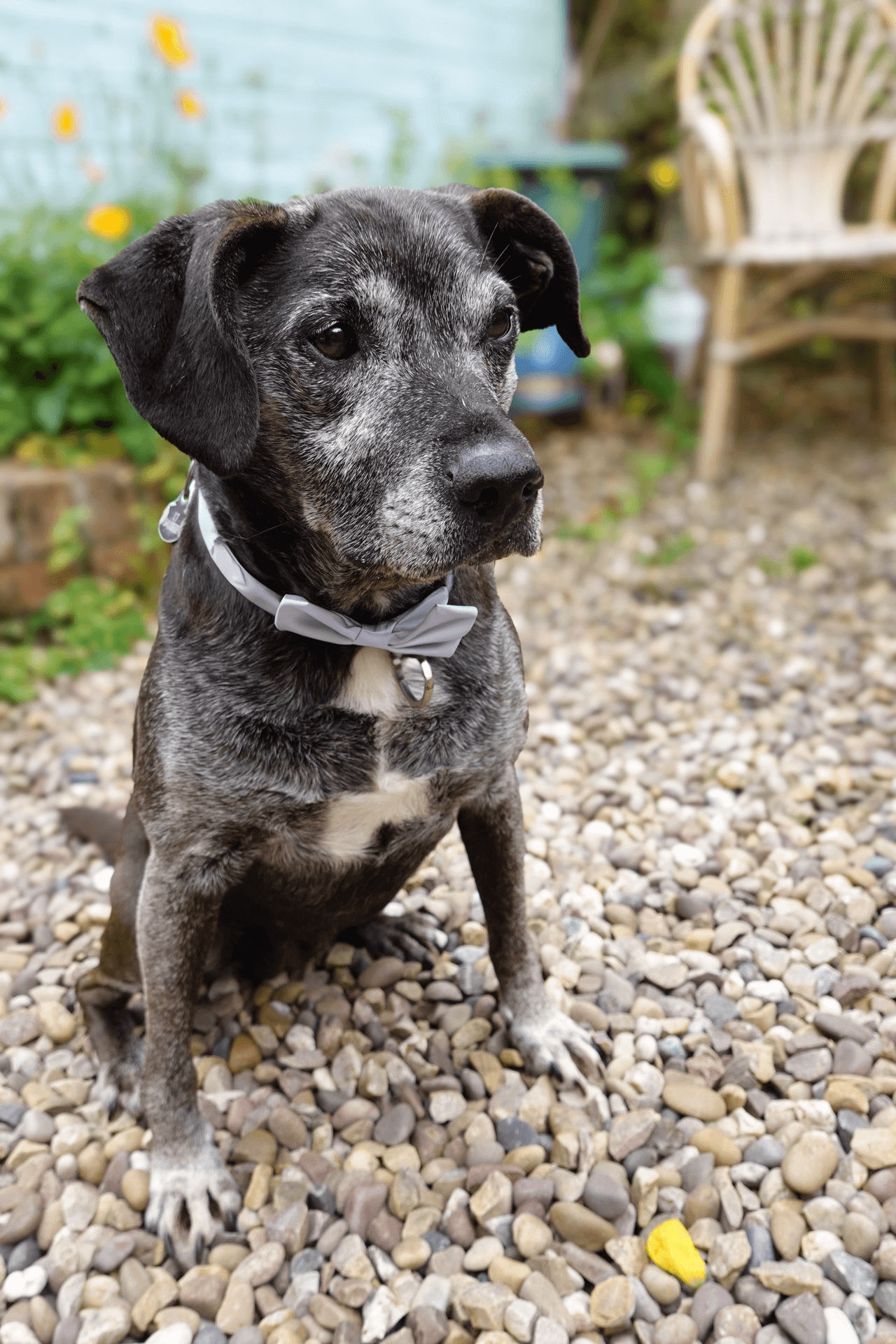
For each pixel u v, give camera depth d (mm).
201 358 556
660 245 2631
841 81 2195
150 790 638
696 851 945
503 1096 707
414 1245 611
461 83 2393
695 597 1547
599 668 1350
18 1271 621
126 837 729
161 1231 629
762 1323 569
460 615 621
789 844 961
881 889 880
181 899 641
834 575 1577
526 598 1583
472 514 562
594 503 1916
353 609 654
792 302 2467
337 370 593
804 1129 663
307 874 682
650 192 2602
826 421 2352
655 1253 594
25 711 1304
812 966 805
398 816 668
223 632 622
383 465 583
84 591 1448
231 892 716
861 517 1783
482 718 665
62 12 1794
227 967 828
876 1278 576
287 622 598
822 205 2002
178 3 1918
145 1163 674
